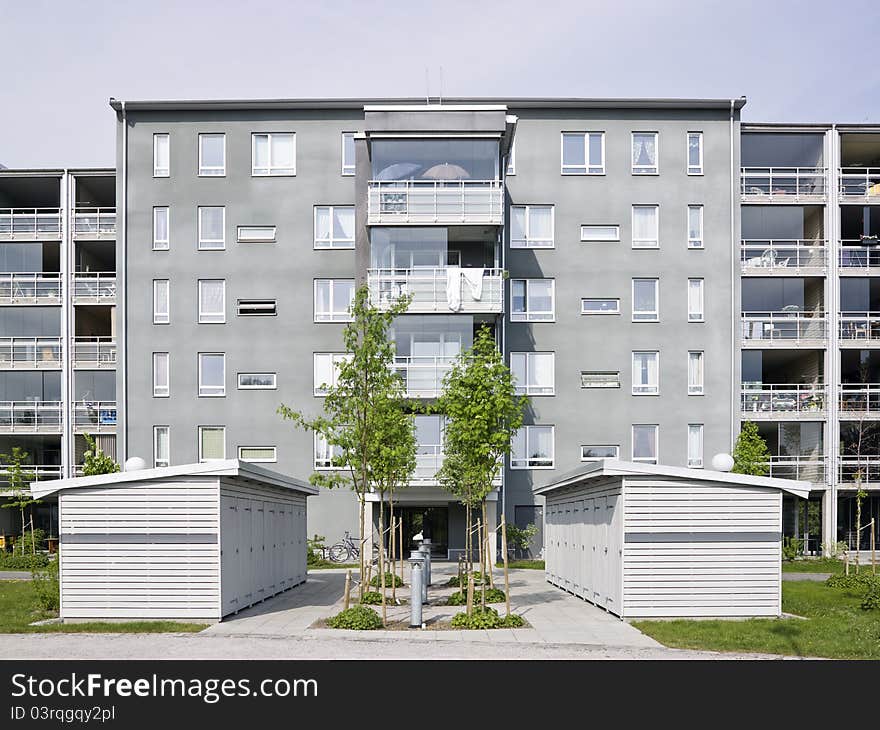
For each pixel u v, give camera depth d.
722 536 17.25
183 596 16.86
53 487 16.91
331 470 34.19
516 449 34.72
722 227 35.31
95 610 16.81
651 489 17.22
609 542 18.31
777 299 37.22
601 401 34.94
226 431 34.50
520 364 35.00
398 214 31.31
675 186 35.34
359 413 17.00
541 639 14.80
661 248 35.25
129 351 34.72
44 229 38.62
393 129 31.48
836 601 20.44
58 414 38.12
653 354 35.19
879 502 37.03
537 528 34.38
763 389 37.34
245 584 18.98
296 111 35.12
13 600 20.47
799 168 37.19
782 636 14.94
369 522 33.59
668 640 14.58
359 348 17.09
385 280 31.14
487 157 31.62
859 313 36.97
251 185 35.00
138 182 35.00
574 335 35.06
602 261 35.19
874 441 36.28
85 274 38.94
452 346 31.05
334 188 35.00
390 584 24.34
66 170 38.25
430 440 30.69
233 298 34.84
